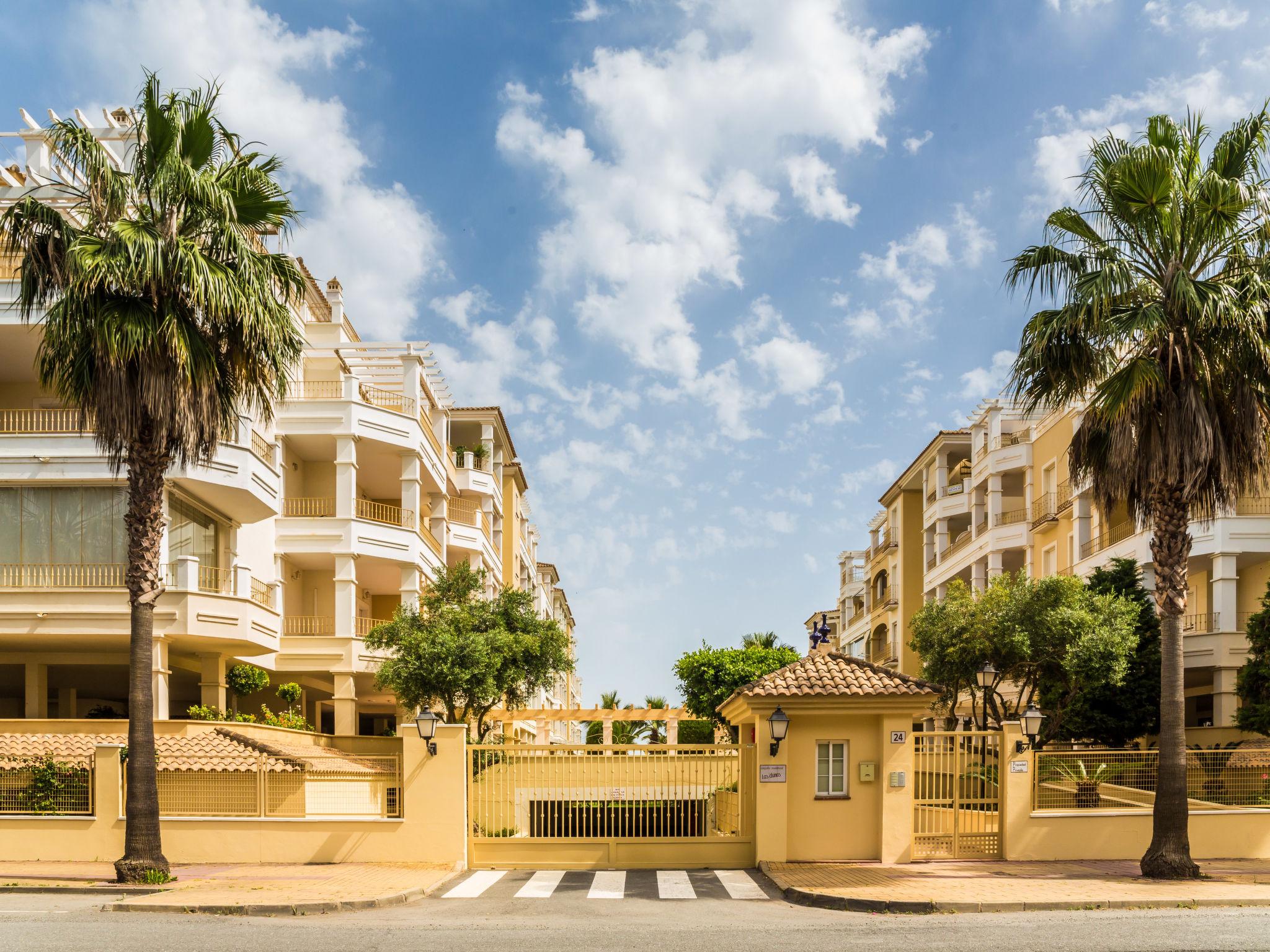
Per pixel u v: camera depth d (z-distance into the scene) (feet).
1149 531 104.63
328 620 122.83
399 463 127.44
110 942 37.47
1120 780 60.29
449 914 44.86
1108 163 55.72
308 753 79.41
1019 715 96.94
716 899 49.01
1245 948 35.70
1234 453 54.65
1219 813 59.31
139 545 54.13
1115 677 86.58
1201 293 52.13
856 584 236.63
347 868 56.39
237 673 100.78
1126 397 53.06
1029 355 57.31
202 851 58.59
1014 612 91.15
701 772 60.59
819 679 59.26
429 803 58.65
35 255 53.57
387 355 127.13
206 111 55.26
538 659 100.83
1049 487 134.72
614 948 36.70
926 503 176.86
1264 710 84.99
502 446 187.73
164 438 54.03
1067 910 45.01
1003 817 58.70
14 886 50.14
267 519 111.96
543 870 58.13
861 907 45.68
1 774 62.03
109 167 53.26
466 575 104.27
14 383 96.84
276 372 58.65
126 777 59.52
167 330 52.19
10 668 98.78
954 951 35.78
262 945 36.99
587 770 60.70
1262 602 93.45
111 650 92.43
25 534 85.92
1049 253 57.47
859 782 58.54
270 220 57.77
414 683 92.94
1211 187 52.42
